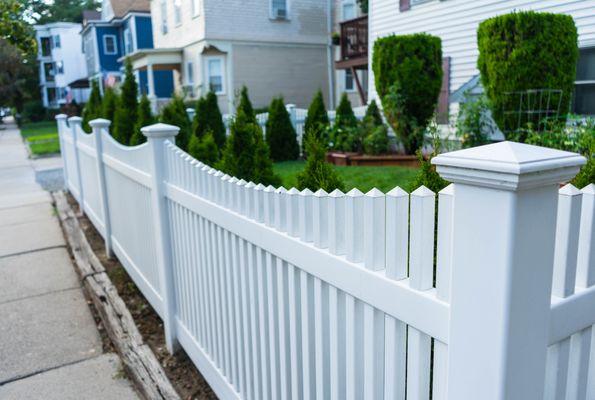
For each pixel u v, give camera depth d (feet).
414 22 32.83
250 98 59.47
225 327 7.91
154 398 8.56
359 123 30.07
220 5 56.65
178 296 10.23
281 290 6.00
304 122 35.24
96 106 30.12
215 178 7.58
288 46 60.75
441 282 3.67
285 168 28.40
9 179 37.86
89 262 15.48
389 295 4.15
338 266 4.75
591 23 22.85
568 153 3.14
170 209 10.02
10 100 122.83
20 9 22.97
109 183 15.79
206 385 9.26
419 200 3.80
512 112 20.18
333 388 5.13
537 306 3.28
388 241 4.12
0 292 14.39
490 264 3.16
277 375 6.45
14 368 10.23
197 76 60.29
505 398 3.22
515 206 2.99
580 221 3.67
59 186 32.89
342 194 4.74
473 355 3.35
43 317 12.60
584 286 3.76
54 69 145.18
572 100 23.99
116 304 12.10
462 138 24.80
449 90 30.71
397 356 4.26
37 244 18.95
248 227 6.57
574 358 3.91
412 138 26.66
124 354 9.95
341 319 4.97
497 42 20.34
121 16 92.84
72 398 9.07
